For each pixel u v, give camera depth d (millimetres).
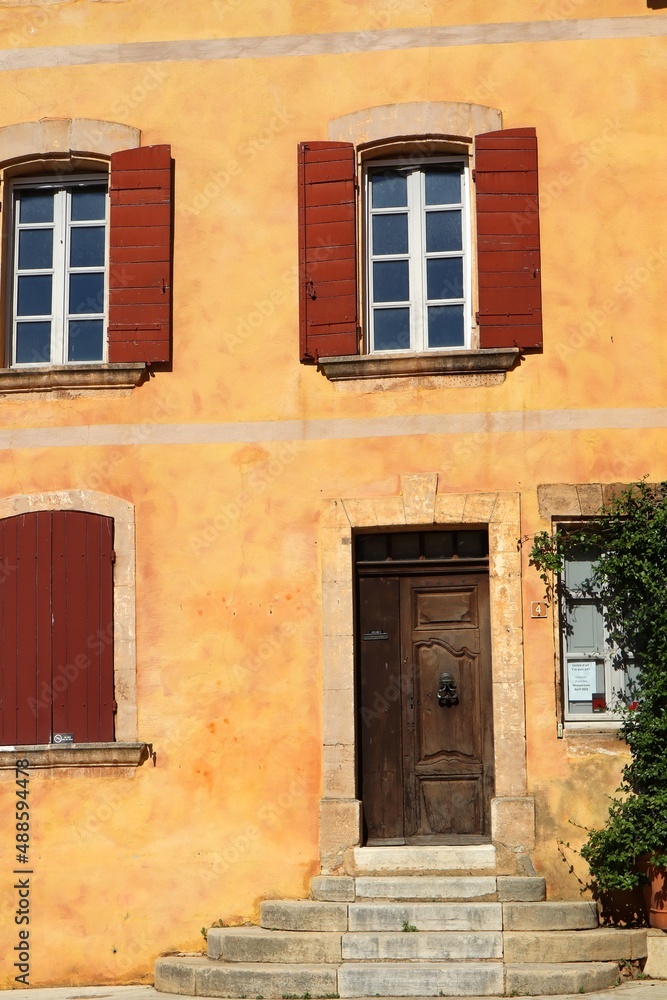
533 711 9891
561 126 10484
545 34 10586
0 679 10328
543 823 9742
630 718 9750
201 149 10758
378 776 10273
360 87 10680
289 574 10219
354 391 10352
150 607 10281
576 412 10172
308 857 9867
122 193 10680
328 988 8695
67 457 10477
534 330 10234
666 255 10289
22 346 10914
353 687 10062
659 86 10469
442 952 8945
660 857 9320
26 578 10398
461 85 10594
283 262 10562
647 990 8648
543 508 10078
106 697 10219
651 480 10062
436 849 9750
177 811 10023
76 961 9875
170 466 10406
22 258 10961
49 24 10938
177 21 10906
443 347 10602
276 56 10797
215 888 9898
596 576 10141
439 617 10398
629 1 10562
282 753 10031
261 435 10375
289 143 10703
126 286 10578
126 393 10516
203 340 10531
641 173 10391
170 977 9203
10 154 10844
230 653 10180
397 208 10805
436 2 10695
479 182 10430
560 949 8906
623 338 10234
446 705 10320
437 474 10180
